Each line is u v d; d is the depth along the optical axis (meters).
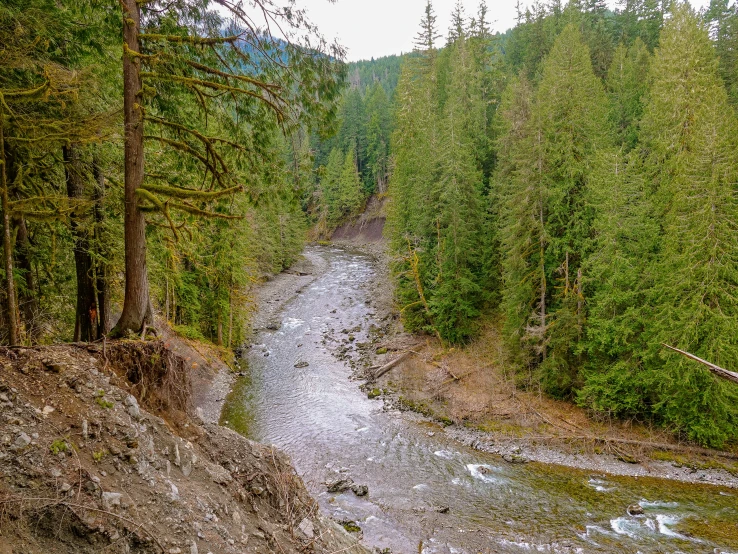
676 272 17.83
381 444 19.80
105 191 11.43
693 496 15.96
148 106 9.65
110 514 5.20
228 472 7.69
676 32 25.22
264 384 25.95
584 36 48.00
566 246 21.19
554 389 22.23
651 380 18.53
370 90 95.31
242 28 8.55
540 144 21.83
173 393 8.05
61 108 7.79
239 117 9.51
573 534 13.88
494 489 16.45
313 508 8.95
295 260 58.66
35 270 11.79
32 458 5.09
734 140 19.84
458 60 39.12
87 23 8.74
